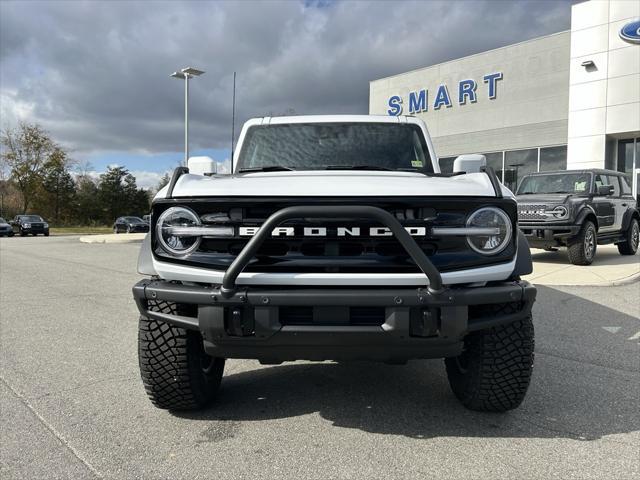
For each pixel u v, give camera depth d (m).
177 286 2.88
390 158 4.29
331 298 2.65
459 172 3.79
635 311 6.35
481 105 22.41
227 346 2.85
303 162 4.30
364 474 2.64
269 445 2.97
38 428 3.21
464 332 2.74
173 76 23.22
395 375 4.17
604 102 18.47
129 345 5.17
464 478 2.59
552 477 2.59
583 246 9.73
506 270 2.84
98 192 77.38
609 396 3.66
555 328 5.55
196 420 3.33
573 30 19.11
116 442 3.02
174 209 2.90
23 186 58.03
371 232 2.75
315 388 3.88
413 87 25.00
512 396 3.17
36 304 7.49
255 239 2.63
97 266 12.90
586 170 10.88
